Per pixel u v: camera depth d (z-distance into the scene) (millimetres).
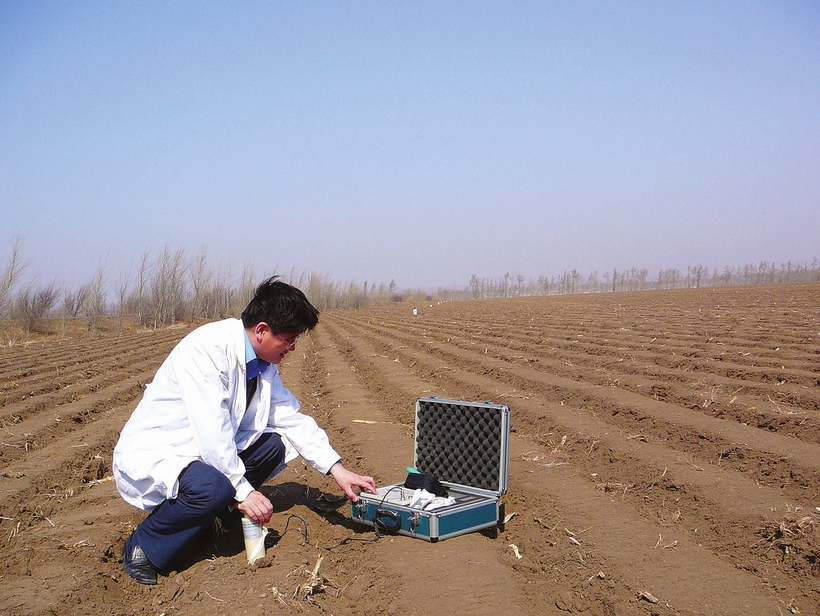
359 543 4449
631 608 3484
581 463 6145
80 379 13039
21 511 5227
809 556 3779
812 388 7977
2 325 31625
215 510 3896
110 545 4438
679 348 12234
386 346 17422
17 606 3500
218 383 3875
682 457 5805
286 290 4004
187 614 3596
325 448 4551
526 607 3596
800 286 40375
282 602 3637
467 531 4438
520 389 9875
